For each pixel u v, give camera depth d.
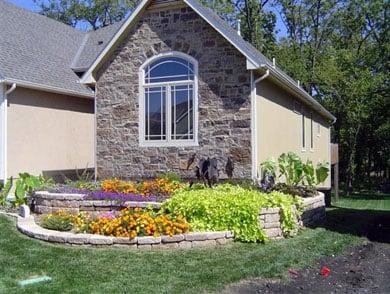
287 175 13.36
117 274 6.64
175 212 9.02
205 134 13.27
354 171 33.28
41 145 16.62
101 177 14.48
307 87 32.88
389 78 29.19
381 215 13.81
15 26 18.69
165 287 6.12
